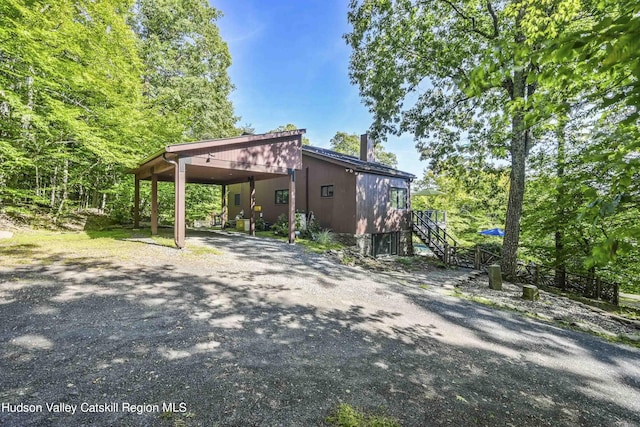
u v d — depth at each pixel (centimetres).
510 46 175
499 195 1595
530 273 1079
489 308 605
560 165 911
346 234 1308
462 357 355
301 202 1512
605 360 402
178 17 1753
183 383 247
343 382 271
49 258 607
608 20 126
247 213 1848
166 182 1591
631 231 131
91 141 840
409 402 251
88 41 833
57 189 1084
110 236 962
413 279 834
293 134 1061
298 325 394
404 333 409
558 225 993
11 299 390
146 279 524
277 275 640
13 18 690
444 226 1681
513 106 246
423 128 1132
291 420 214
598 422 257
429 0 917
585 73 168
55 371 250
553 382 321
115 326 341
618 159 168
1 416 195
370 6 963
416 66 1015
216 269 638
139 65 1055
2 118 842
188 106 1742
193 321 373
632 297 1311
